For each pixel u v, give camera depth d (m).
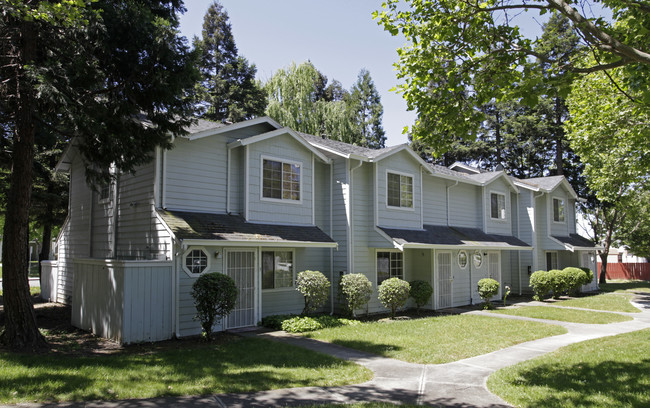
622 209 27.11
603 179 17.94
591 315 15.35
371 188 15.90
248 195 13.25
